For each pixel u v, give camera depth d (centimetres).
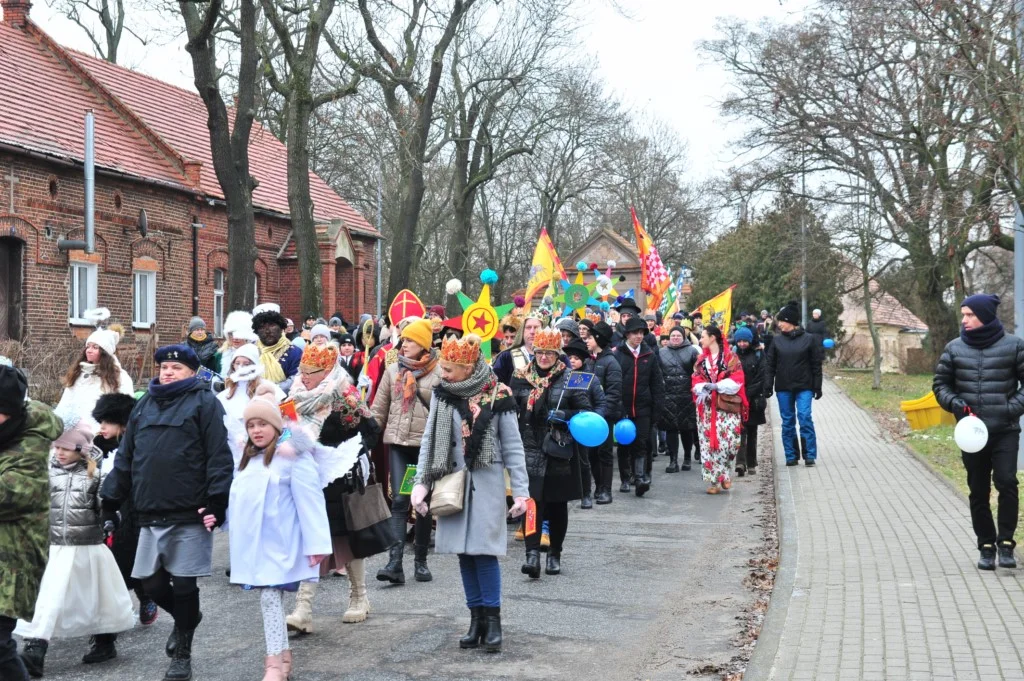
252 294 2092
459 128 3791
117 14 3697
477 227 5781
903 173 2503
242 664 637
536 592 818
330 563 738
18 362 1994
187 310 2848
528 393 886
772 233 4559
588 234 6550
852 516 1062
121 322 2573
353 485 710
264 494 593
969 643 621
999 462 809
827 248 3250
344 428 697
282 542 592
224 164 2036
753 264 4841
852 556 873
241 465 607
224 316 3036
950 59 1612
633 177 5106
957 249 2353
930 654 601
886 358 5575
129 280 2602
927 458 1495
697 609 764
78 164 2375
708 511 1192
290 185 2433
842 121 2552
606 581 855
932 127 1853
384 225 5006
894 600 727
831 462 1517
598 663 634
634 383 1288
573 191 5003
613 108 3831
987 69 1415
